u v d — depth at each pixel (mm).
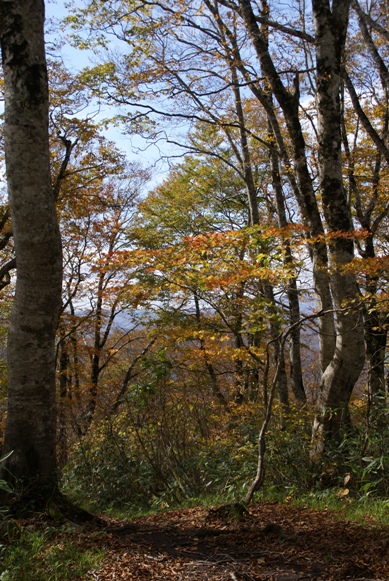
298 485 6926
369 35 9859
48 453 5707
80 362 16078
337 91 7715
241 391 12180
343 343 7414
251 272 7016
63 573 3820
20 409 5629
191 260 7453
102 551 4355
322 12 7754
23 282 5605
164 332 9414
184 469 8133
